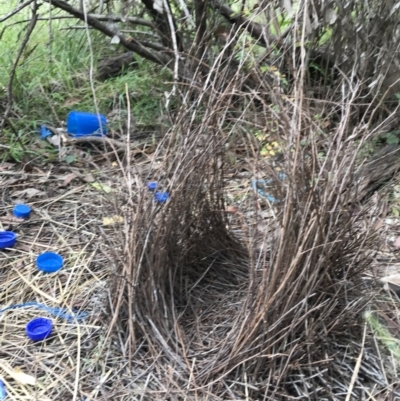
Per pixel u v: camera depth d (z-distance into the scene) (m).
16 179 0.76
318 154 0.51
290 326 0.46
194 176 0.54
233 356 0.47
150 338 0.50
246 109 0.54
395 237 0.65
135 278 0.50
